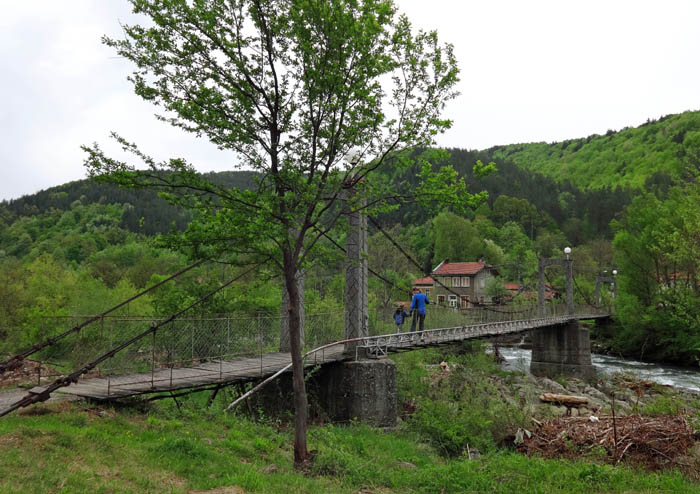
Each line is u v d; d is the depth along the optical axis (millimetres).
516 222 92500
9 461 5836
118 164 7207
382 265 37312
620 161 160875
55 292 25156
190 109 7219
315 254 8734
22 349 18688
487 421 12477
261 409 12492
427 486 8102
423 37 7953
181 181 7574
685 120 153125
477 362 20938
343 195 9445
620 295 38875
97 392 9484
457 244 73250
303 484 6996
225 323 13875
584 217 101375
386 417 13852
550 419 13133
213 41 7328
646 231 35562
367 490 7629
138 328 13680
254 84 7633
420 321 17094
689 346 31953
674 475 9000
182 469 6793
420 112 8156
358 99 7785
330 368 14359
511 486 8195
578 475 8805
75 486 5559
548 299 49750
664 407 12359
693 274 29547
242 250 7957
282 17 7449
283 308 16203
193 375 11312
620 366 34562
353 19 7387
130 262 63500
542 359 34469
